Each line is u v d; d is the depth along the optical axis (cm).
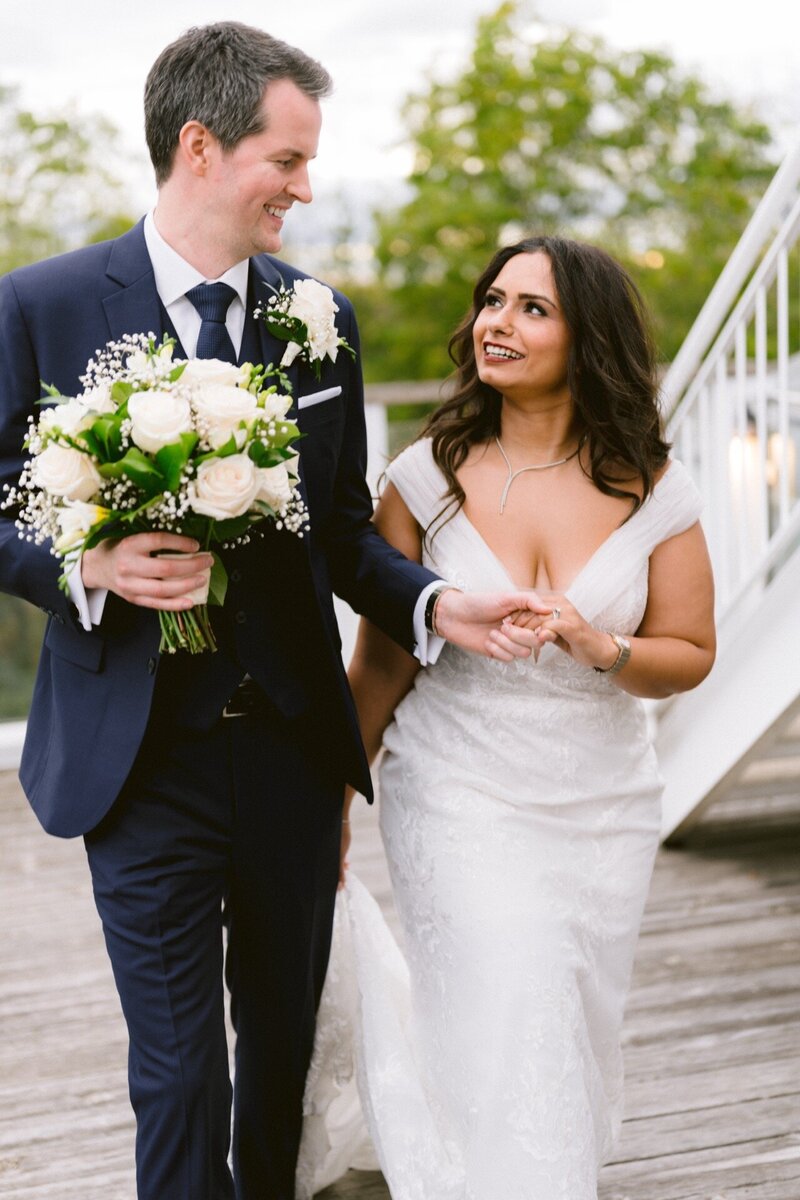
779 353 375
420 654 207
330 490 207
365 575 210
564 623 197
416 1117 205
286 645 197
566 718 208
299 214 1747
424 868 207
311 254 1766
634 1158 249
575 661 209
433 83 1795
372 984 216
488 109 1767
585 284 206
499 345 208
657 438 215
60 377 189
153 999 185
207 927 191
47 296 190
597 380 209
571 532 213
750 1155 249
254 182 185
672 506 214
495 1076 193
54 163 1579
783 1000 313
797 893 382
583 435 216
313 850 204
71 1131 269
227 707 194
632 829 213
